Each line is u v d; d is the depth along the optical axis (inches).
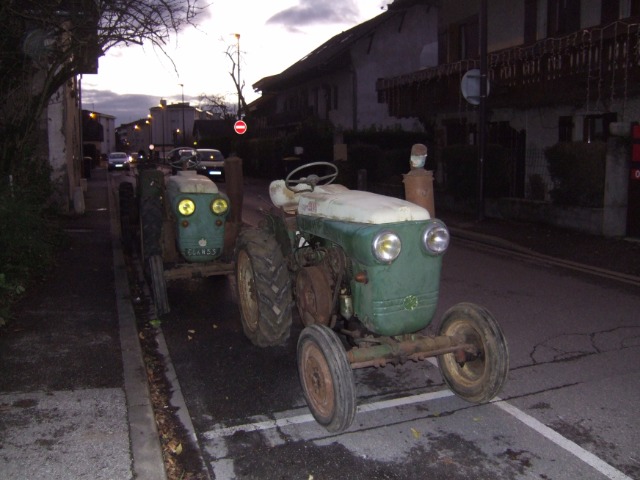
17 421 160.6
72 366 199.0
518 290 320.2
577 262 389.4
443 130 805.9
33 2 305.4
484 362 172.4
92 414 165.6
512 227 519.2
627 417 173.9
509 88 607.8
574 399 186.1
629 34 455.2
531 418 173.6
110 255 389.7
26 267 298.5
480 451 155.9
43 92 359.9
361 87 1175.6
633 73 463.5
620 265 374.0
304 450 156.7
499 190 585.3
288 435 165.0
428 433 165.6
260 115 1852.9
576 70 514.9
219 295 318.0
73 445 149.5
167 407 182.5
